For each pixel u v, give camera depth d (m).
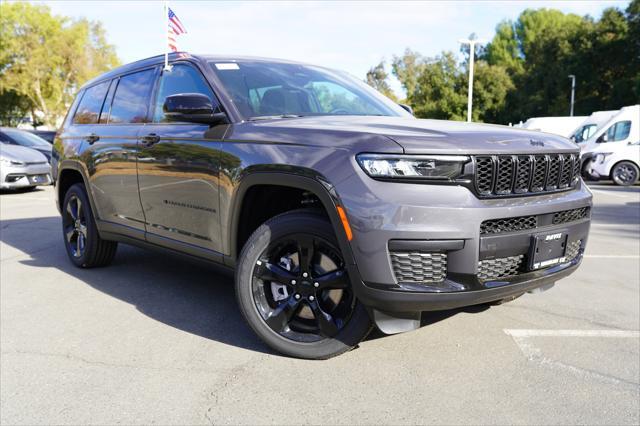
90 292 4.27
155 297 4.13
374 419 2.36
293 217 2.85
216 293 4.24
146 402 2.53
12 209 9.43
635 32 39.41
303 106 3.57
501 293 2.65
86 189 4.70
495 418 2.37
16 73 41.50
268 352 3.07
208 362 2.95
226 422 2.36
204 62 3.66
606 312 3.77
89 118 4.83
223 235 3.24
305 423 2.34
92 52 45.31
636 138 15.25
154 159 3.74
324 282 2.80
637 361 2.95
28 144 14.23
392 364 2.90
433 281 2.54
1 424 2.36
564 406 2.47
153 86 4.05
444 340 3.23
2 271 4.96
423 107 46.62
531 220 2.72
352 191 2.54
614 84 40.06
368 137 2.59
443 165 2.49
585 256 5.60
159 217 3.81
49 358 3.03
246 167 2.98
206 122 3.28
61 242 6.35
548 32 49.25
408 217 2.45
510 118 46.25
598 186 15.31
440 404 2.49
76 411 2.46
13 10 40.03
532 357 3.00
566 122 25.12
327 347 2.86
